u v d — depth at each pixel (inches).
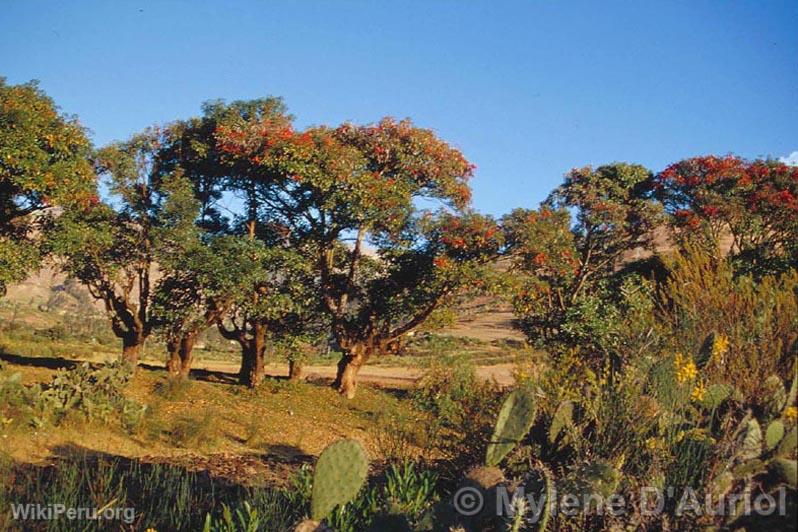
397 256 701.9
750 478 146.5
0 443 342.6
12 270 570.9
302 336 729.6
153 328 665.0
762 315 195.8
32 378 535.8
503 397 235.9
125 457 366.6
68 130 545.0
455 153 703.7
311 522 168.1
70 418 398.6
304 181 644.7
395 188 670.5
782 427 150.4
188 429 429.1
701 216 743.7
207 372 841.5
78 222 592.4
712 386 173.5
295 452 456.4
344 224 690.8
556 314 678.5
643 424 175.0
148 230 640.4
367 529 199.2
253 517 218.7
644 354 200.8
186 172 703.1
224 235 656.4
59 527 224.5
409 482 242.1
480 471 171.6
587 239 778.2
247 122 678.5
